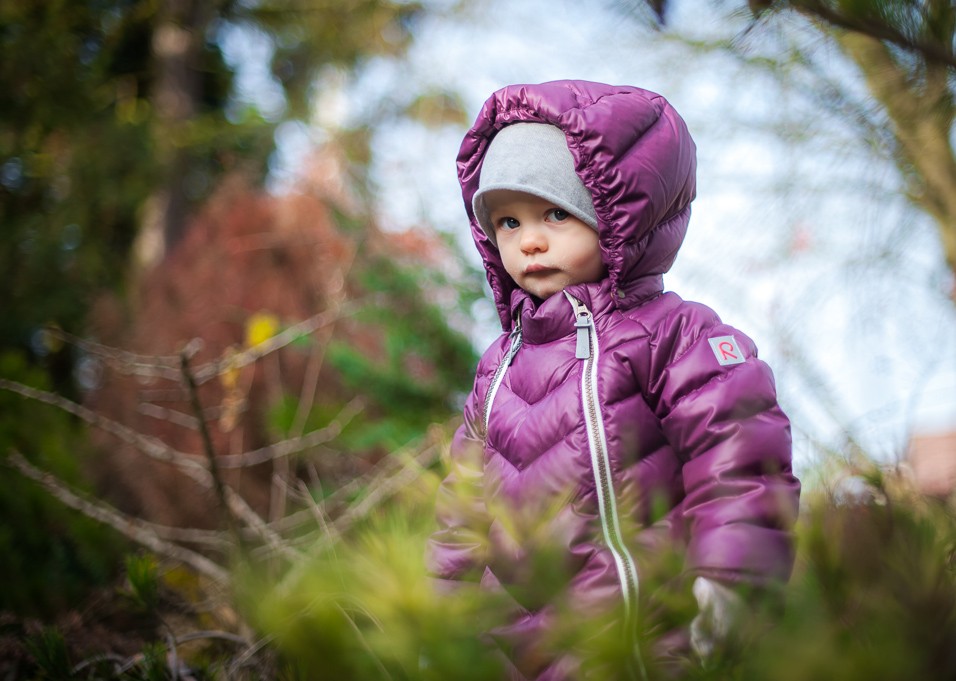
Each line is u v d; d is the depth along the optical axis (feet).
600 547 4.30
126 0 24.71
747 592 2.30
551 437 4.66
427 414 11.72
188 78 25.58
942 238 7.03
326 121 22.71
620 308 4.91
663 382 4.60
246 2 24.81
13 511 7.96
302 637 2.13
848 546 2.07
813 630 1.92
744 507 3.91
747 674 1.99
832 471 2.50
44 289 18.66
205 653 6.15
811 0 3.34
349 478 10.73
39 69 20.34
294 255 13.08
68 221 20.42
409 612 2.07
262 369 11.93
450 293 12.96
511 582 2.34
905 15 3.18
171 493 11.07
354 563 2.28
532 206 4.97
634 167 4.75
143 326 13.25
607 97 4.94
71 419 10.61
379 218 14.02
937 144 5.18
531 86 5.07
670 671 2.18
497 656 2.08
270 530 8.02
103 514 7.95
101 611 7.12
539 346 5.05
